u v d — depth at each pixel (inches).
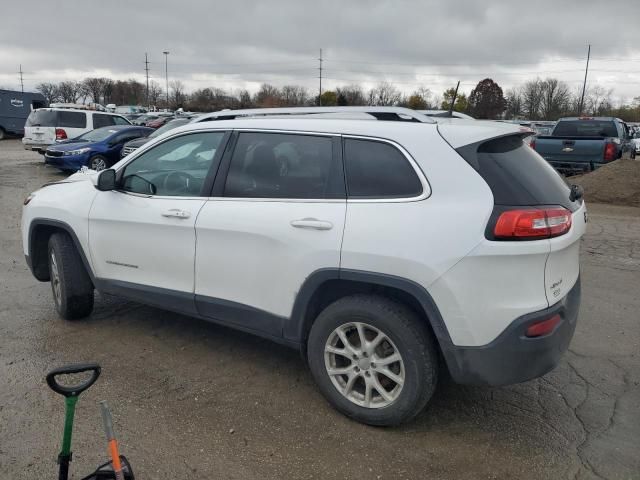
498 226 113.7
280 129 143.0
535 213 115.3
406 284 119.0
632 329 193.9
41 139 751.1
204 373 156.6
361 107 154.9
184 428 129.6
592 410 141.1
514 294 114.8
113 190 171.8
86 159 622.5
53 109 761.0
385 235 121.3
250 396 144.7
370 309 124.6
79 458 117.2
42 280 202.7
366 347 128.1
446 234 116.0
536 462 120.0
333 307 130.3
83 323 190.4
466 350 117.0
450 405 142.7
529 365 116.7
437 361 125.1
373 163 128.7
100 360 163.0
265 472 115.1
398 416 126.0
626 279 252.1
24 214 196.1
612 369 163.9
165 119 1194.6
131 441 123.8
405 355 122.7
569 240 122.6
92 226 174.2
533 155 138.3
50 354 165.8
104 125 779.4
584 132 589.9
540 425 134.0
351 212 126.9
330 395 135.3
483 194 116.9
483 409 140.9
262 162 144.2
